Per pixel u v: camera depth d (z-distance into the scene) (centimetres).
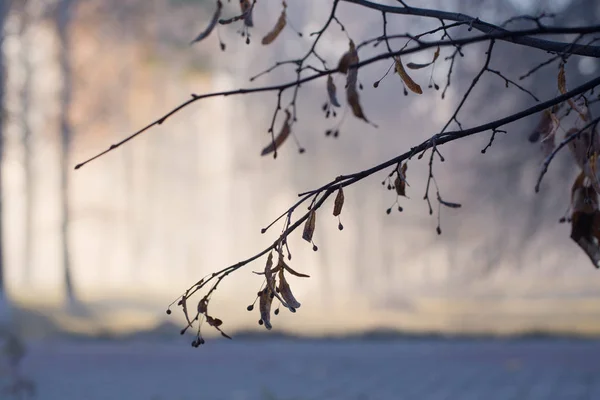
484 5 2445
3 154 3959
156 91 5572
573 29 272
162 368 2255
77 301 5138
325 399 1655
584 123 388
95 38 5122
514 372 2058
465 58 2950
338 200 319
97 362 2364
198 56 5025
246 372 2150
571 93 333
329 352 2555
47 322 3409
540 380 1909
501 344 2678
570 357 2294
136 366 2292
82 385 1906
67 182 5272
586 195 385
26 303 4375
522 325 3772
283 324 3638
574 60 2406
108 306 5197
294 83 342
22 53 4897
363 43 324
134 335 3158
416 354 2466
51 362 2350
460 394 1722
